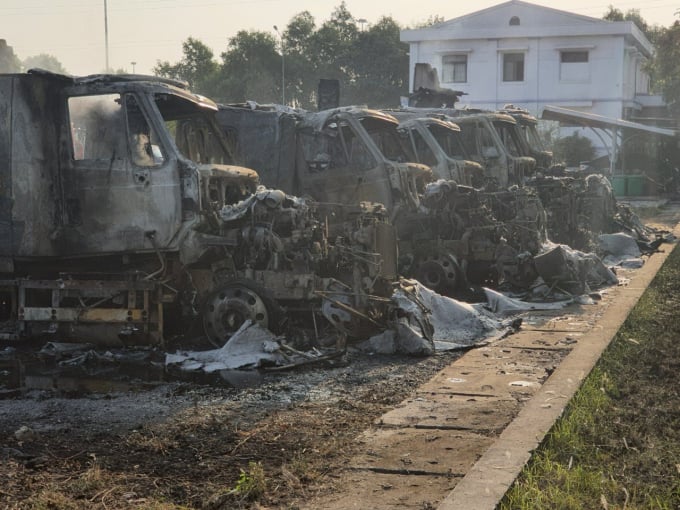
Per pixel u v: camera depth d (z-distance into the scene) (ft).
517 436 20.01
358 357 31.45
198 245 33.19
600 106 166.91
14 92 33.68
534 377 27.17
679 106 159.74
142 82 34.50
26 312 32.60
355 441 20.72
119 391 26.53
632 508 16.34
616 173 138.92
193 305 33.91
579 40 166.50
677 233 76.18
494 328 35.40
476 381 26.68
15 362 30.99
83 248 34.04
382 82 226.79
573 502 16.40
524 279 45.39
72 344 32.53
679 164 143.84
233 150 39.91
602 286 47.98
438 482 17.90
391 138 53.26
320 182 49.14
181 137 38.45
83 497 17.46
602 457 19.49
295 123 50.19
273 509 16.67
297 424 22.63
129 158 33.76
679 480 17.99
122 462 19.58
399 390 26.48
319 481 18.12
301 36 278.46
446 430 21.49
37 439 21.35
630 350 31.32
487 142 65.05
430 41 172.24
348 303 32.86
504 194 49.67
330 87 69.31
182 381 27.86
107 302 32.81
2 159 33.78
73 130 34.68
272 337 31.17
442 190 46.57
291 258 33.12
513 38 168.35
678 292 47.06
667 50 157.48
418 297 35.12
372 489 17.53
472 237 46.44
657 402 24.34
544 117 124.98
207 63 289.53
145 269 34.24
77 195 34.06
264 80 246.47
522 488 16.94
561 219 57.62
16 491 17.65
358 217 36.06
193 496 17.48
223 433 21.88
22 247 33.88
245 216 33.32
